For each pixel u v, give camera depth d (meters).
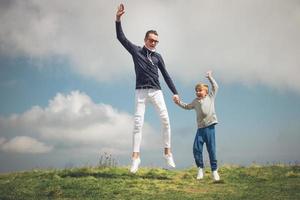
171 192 3.61
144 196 3.44
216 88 4.18
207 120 4.13
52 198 3.37
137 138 4.39
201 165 4.25
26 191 3.59
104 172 4.59
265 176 4.34
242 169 4.86
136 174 4.50
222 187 3.84
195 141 4.21
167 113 4.43
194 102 4.21
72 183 3.88
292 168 4.82
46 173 4.55
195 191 3.68
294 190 3.64
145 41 4.43
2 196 3.35
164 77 4.52
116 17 4.34
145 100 4.41
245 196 3.42
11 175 4.60
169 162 4.41
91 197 3.41
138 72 4.40
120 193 3.56
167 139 4.42
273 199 3.32
